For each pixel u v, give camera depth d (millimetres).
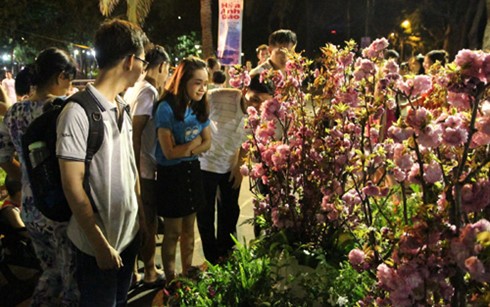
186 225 3896
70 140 2215
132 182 2570
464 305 1704
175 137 3535
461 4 24438
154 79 4059
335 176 2934
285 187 3193
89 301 2457
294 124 3141
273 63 4273
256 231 4102
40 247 2971
